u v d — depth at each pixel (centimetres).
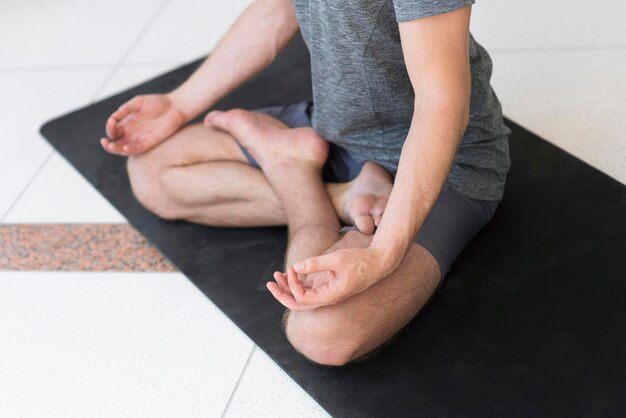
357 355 133
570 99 194
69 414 140
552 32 221
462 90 111
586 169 170
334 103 142
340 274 114
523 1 236
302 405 133
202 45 252
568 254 150
